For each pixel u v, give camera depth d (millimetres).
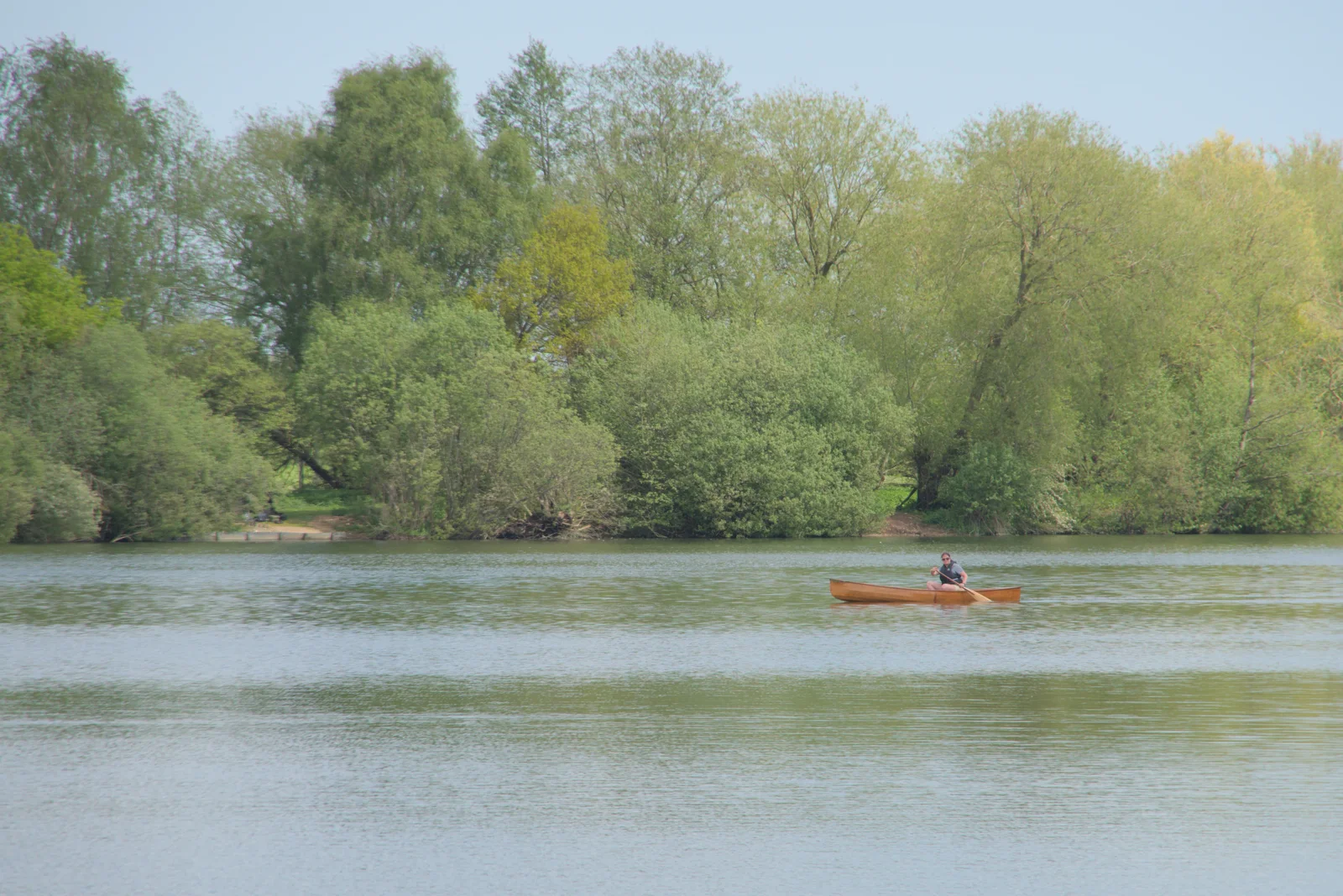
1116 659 47406
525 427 114312
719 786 28828
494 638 53219
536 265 126625
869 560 96188
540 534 120375
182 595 70000
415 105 126062
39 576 80750
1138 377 124750
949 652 49188
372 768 30547
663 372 118250
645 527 120938
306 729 35000
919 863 23641
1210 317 127625
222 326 120250
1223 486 126312
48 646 50719
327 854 24250
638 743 33125
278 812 26938
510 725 35438
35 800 27906
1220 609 64062
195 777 29812
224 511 112500
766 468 116000
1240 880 22781
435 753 32062
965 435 127000
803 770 30203
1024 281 123188
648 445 118562
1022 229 121375
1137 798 27766
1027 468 122062
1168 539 123188
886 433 120125
